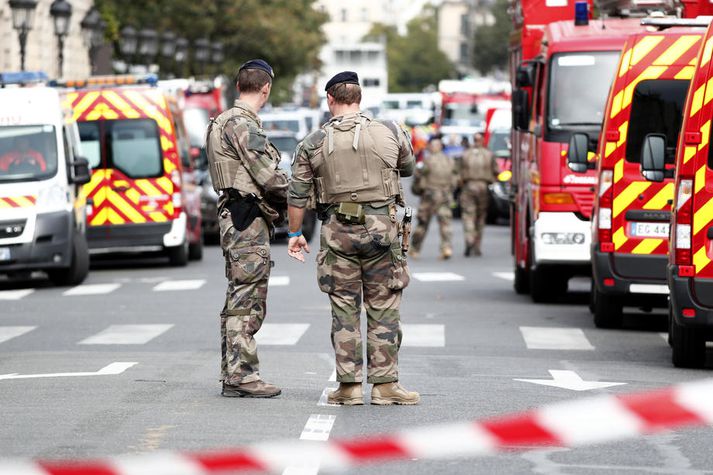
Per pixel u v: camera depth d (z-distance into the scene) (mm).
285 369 31156
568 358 34250
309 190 25672
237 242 26156
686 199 31375
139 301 50375
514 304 49000
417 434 20875
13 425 23406
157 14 147875
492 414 24625
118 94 67938
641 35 40219
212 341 37438
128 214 67438
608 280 39688
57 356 34188
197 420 23812
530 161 50188
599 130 47719
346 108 25750
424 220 73062
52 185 57312
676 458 20906
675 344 32156
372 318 25672
